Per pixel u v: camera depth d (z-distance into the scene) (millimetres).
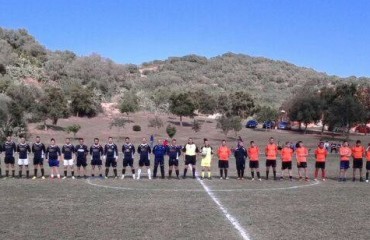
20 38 127750
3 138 48969
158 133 76125
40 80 110000
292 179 27094
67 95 91062
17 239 11625
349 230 12836
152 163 38188
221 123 74250
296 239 11742
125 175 28766
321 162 27266
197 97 101500
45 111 73062
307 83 140250
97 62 126875
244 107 100500
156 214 15141
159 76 158500
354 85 91750
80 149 26625
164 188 22062
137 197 19031
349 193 20703
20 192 20188
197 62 193750
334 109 75125
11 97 72938
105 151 26766
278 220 14203
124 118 89375
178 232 12453
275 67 194625
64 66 122250
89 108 89375
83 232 12422
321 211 15875
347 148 26797
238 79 172750
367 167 26266
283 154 27078
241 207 16641
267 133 82125
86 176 27000
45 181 24578
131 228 12945
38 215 14875
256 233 12391
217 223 13688
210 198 18875
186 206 16797
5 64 108625
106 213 15281
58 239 11625
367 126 95250
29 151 26688
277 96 149750
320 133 86000
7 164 26312
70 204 17125
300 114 84812
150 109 102188
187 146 27062
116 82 128875
